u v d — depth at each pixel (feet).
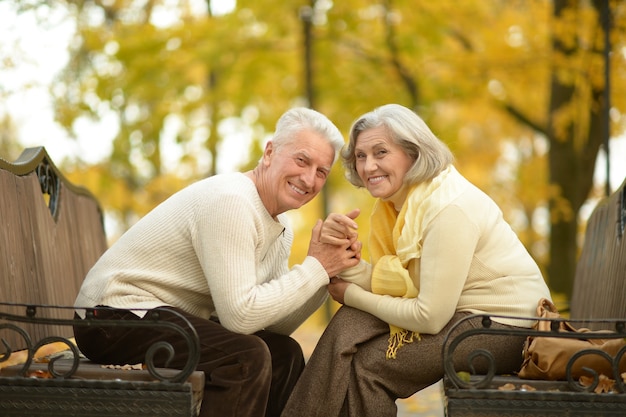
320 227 11.19
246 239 10.46
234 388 10.02
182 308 11.09
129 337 10.61
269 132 36.50
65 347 18.43
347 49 35.40
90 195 19.12
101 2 38.93
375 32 34.42
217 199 10.59
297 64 35.53
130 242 11.07
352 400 10.66
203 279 10.96
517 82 33.99
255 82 34.71
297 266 10.87
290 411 10.71
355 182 11.74
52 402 9.38
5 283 11.66
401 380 10.71
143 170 44.70
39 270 13.50
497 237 10.80
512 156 52.47
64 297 14.87
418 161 10.79
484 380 9.36
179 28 33.01
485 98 35.63
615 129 31.68
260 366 10.12
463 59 32.99
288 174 11.00
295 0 32.42
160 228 10.93
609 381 9.39
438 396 19.90
